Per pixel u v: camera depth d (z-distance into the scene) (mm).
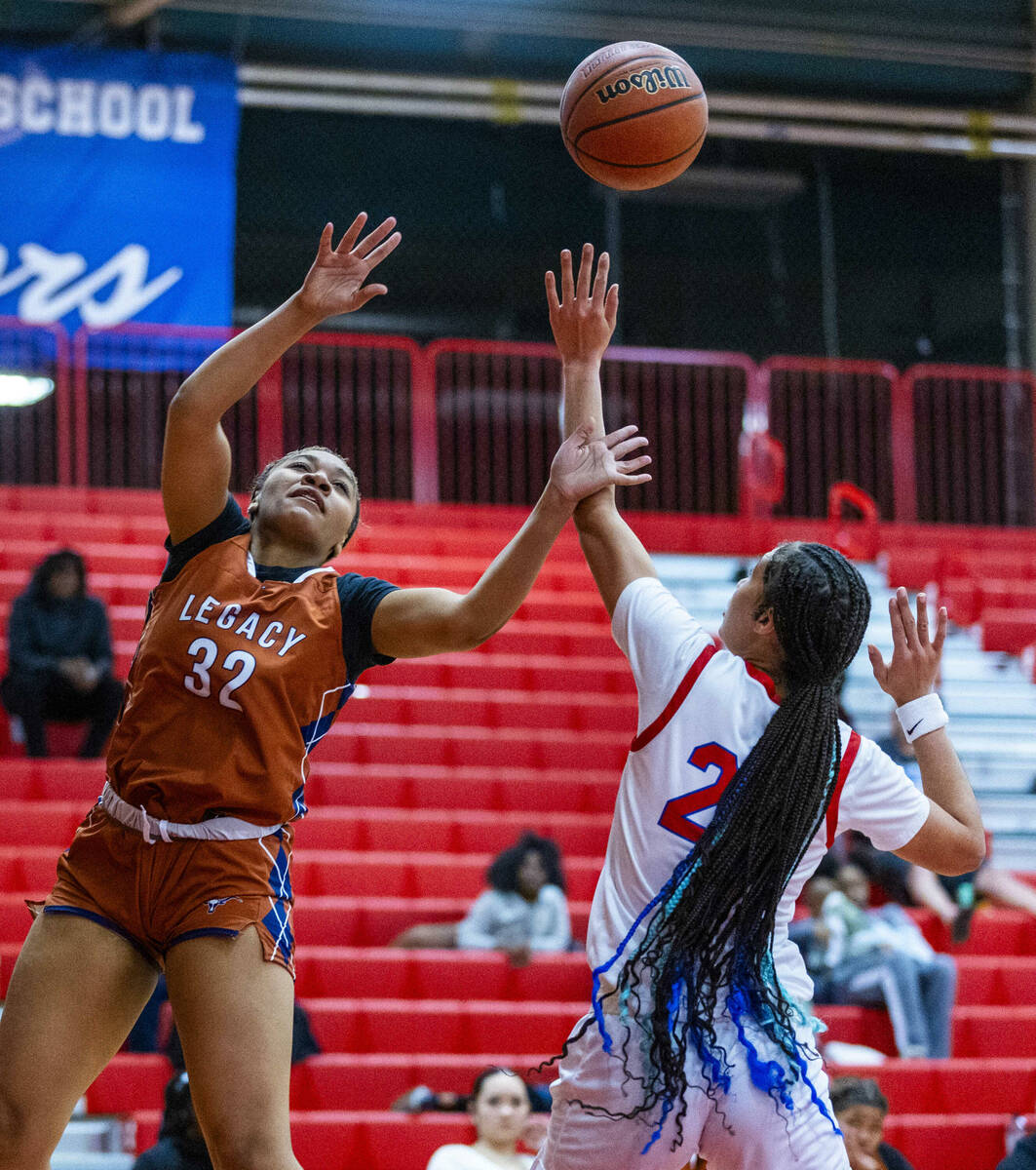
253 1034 4102
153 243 18688
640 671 4250
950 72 24109
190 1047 4141
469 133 24609
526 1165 8359
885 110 22781
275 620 4387
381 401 20891
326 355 20609
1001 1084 10672
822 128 23062
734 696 4148
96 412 20562
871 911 11914
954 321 26016
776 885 4008
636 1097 3896
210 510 4547
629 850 4117
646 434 21922
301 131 24000
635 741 4203
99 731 13641
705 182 24797
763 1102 3912
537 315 25609
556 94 22031
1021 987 12117
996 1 23891
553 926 11734
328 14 21828
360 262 4484
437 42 22734
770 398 22734
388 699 15102
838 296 25703
